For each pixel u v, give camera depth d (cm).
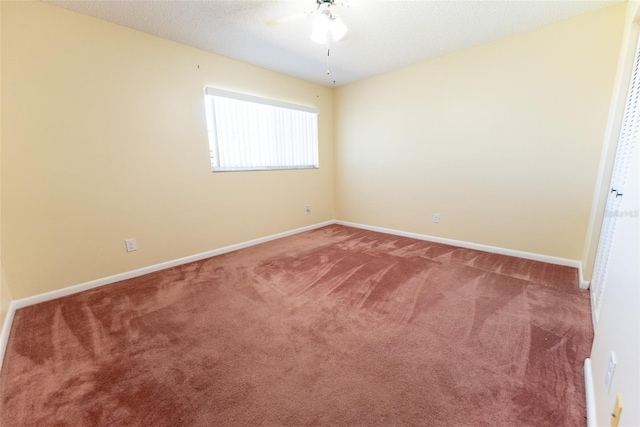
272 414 114
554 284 222
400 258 291
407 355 147
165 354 150
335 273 255
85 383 131
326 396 122
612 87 218
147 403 120
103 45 221
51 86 202
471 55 283
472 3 203
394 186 378
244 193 335
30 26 191
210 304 203
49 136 204
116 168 237
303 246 341
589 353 144
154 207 263
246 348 155
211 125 297
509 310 187
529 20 230
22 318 186
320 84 405
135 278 251
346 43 265
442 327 171
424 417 111
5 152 190
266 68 334
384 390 125
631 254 92
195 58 274
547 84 246
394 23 229
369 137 392
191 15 213
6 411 116
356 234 394
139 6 201
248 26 231
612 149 195
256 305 201
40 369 140
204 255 303
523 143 265
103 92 225
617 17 210
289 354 150
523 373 133
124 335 167
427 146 334
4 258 194
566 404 115
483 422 108
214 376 135
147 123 250
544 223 264
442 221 337
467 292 214
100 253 235
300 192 403
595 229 206
